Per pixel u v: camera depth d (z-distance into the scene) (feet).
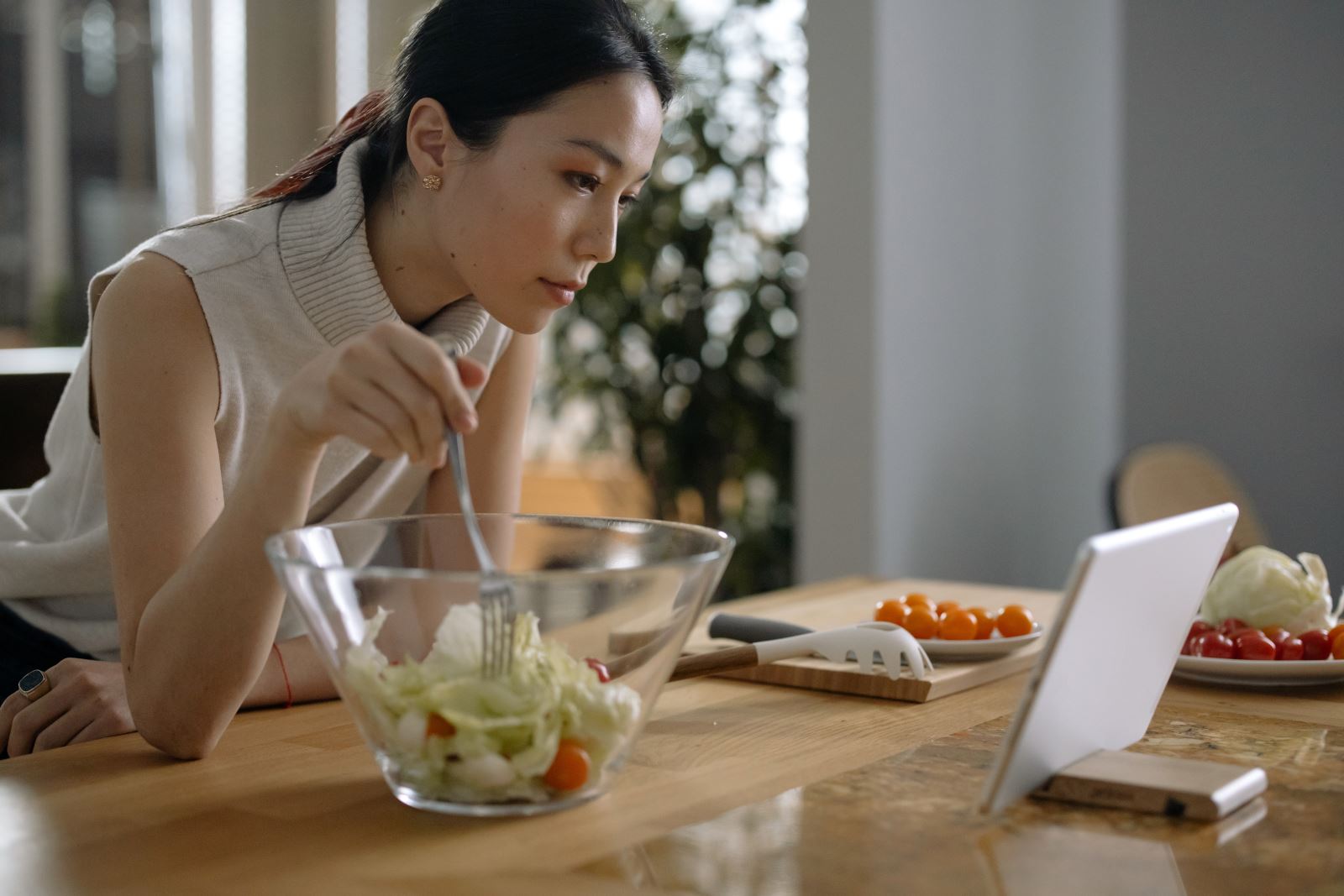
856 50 10.59
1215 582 4.23
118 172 14.61
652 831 2.51
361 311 3.95
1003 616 4.24
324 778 2.89
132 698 3.11
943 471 11.46
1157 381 12.43
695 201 12.17
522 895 2.20
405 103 3.79
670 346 12.31
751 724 3.38
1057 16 12.61
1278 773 2.90
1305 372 11.64
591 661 2.60
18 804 2.72
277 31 13.85
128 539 3.43
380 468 4.56
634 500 13.65
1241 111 11.87
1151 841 2.45
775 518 12.41
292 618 4.40
